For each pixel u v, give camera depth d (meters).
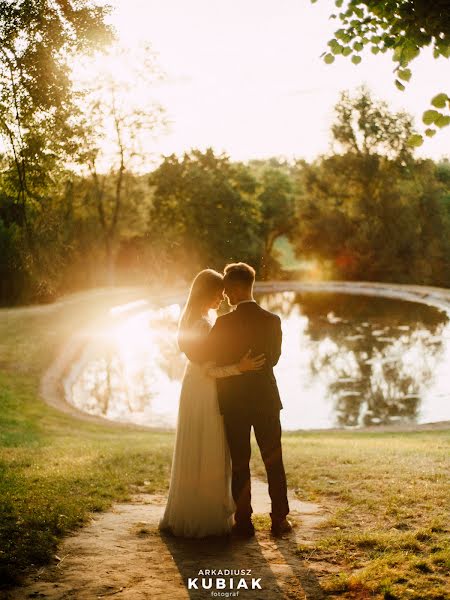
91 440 12.98
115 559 4.01
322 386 23.73
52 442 12.01
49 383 21.73
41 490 5.75
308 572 3.75
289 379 24.88
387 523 4.69
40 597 3.43
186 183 59.09
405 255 59.97
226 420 4.43
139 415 19.75
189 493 4.46
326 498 5.74
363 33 5.14
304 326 38.78
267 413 4.43
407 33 4.21
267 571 3.78
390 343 32.47
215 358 4.37
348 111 61.00
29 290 38.44
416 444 10.98
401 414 20.00
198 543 4.34
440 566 3.67
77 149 8.10
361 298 53.75
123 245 55.25
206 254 58.44
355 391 22.95
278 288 60.41
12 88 7.52
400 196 59.28
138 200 53.75
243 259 60.62
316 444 11.12
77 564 3.93
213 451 4.45
